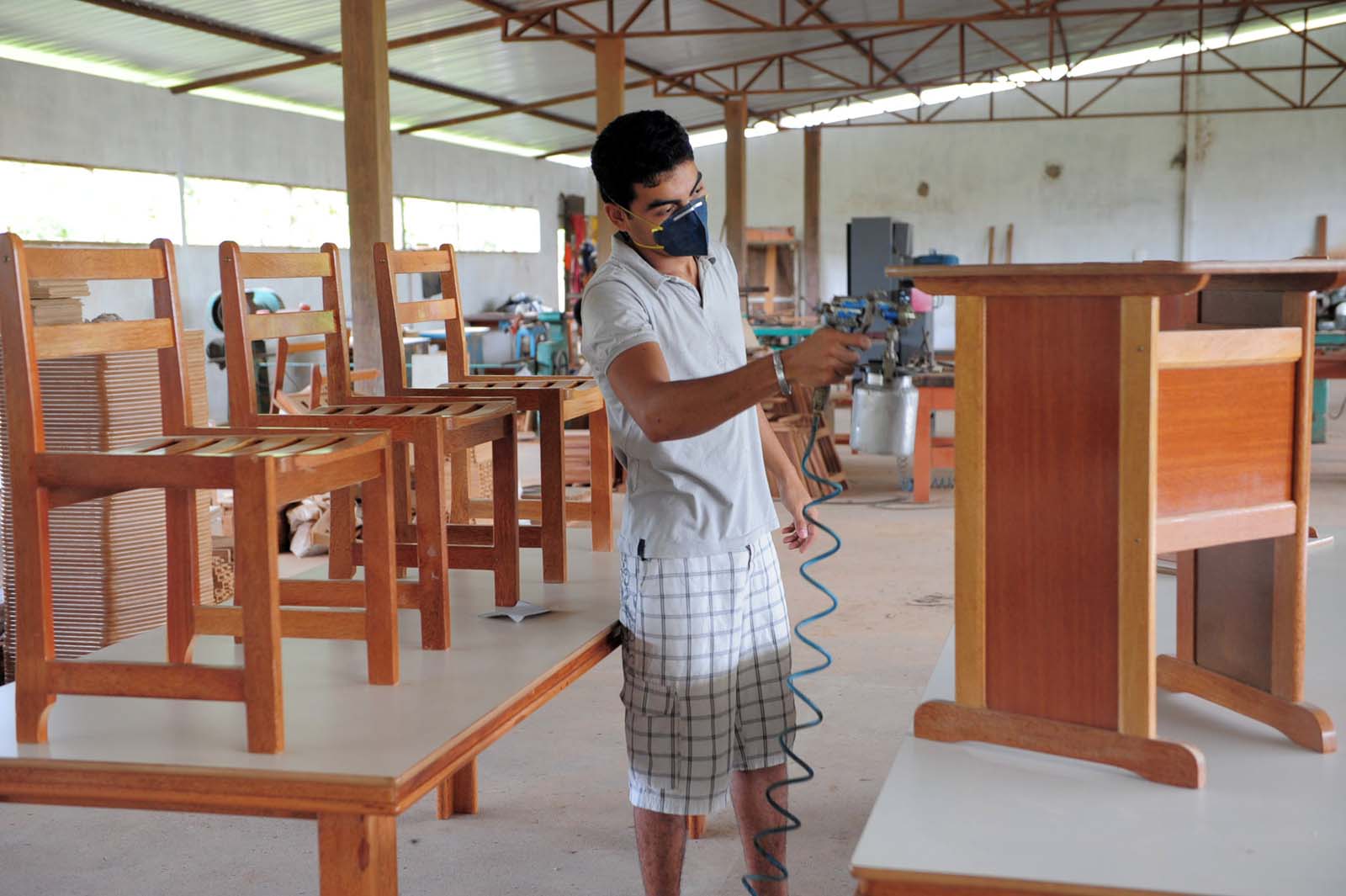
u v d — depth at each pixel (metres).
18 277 1.72
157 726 1.79
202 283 13.34
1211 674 1.67
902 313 1.67
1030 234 21.16
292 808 1.59
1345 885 1.17
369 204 8.07
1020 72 20.31
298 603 2.29
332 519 2.67
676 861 2.17
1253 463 1.47
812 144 19.30
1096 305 1.36
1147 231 20.62
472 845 2.91
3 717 1.85
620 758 3.46
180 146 12.97
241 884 2.72
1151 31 18.14
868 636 4.68
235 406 2.38
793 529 2.37
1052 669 1.46
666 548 2.07
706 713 2.10
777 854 2.27
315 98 14.57
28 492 1.72
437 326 16.72
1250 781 1.41
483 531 2.82
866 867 1.22
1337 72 19.47
